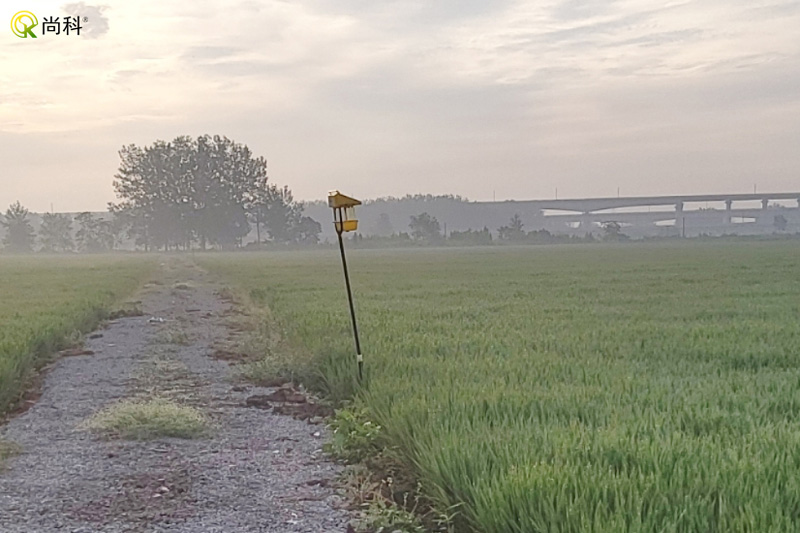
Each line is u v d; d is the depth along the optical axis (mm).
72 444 8820
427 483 6449
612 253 82062
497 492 5297
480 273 46375
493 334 15461
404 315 19875
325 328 16312
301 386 12234
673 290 29062
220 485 7266
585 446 6254
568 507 4934
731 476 5449
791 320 18031
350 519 6336
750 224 186875
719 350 12734
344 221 11172
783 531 4617
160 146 142250
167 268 70688
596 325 17250
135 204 141375
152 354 16125
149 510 6562
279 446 8719
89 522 6289
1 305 24203
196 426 9250
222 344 17828
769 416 7832
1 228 185750
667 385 9414
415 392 8930
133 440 8969
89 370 14180
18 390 11727
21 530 6117
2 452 8289
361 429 8344
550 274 43812
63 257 117125
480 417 7734
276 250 141125
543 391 8930
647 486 5223
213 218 141125
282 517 6398
